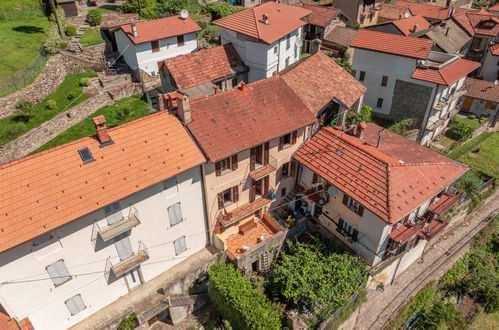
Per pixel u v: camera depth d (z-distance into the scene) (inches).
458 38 2433.6
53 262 891.4
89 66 1871.3
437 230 1245.7
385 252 1192.2
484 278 1417.3
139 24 1899.6
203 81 1706.4
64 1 2252.7
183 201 1082.1
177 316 1109.7
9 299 860.0
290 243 1230.9
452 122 2078.0
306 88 1400.1
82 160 935.7
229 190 1197.1
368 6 3038.9
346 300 1080.2
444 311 1320.1
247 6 3093.0
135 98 1777.8
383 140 1339.8
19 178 874.1
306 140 1354.6
